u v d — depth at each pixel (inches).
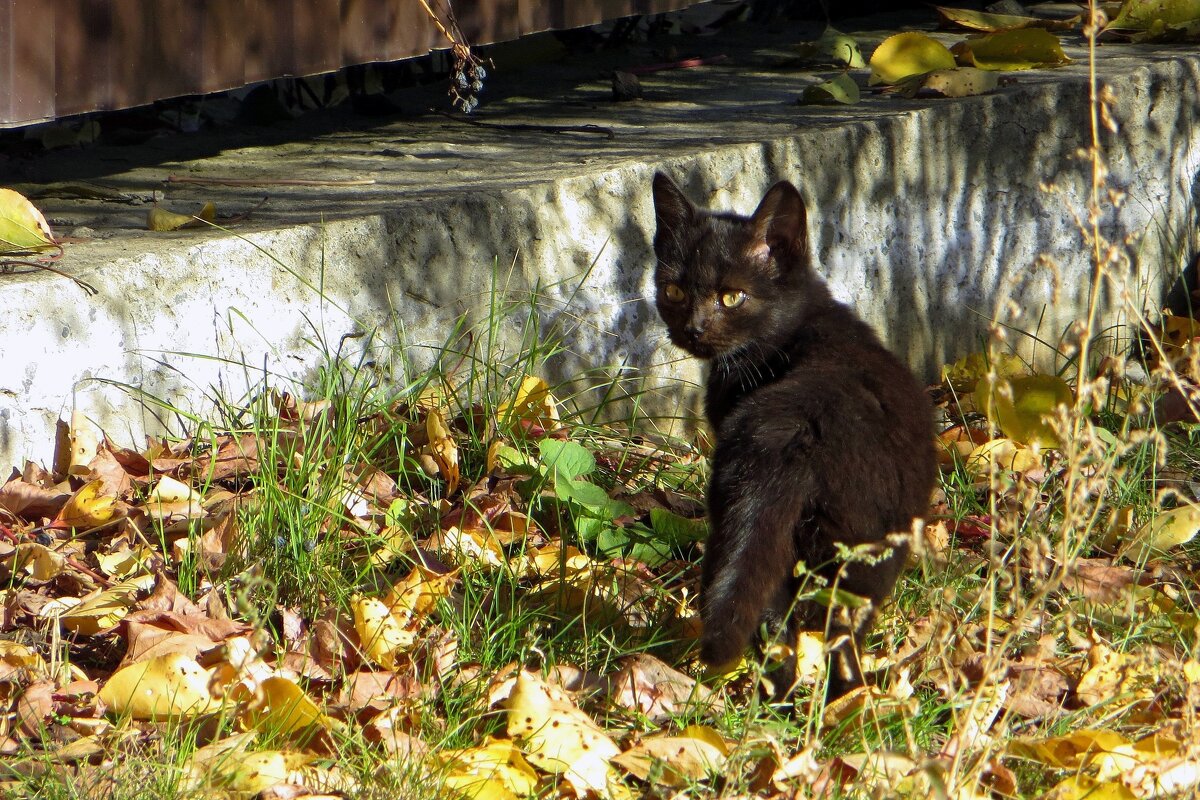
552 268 299.3
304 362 272.2
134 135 352.8
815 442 197.0
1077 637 193.8
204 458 255.6
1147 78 388.8
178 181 307.0
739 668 213.9
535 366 296.5
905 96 371.2
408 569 235.8
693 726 187.3
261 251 262.2
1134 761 184.1
